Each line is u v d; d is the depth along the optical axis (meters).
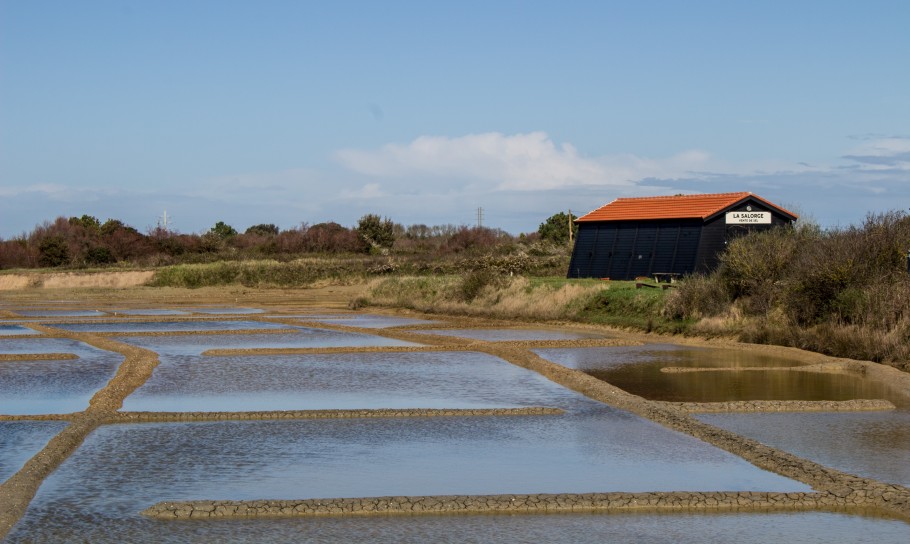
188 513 12.54
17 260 91.44
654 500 13.02
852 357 28.08
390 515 12.62
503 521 12.34
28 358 29.14
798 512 12.66
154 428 18.23
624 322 39.41
